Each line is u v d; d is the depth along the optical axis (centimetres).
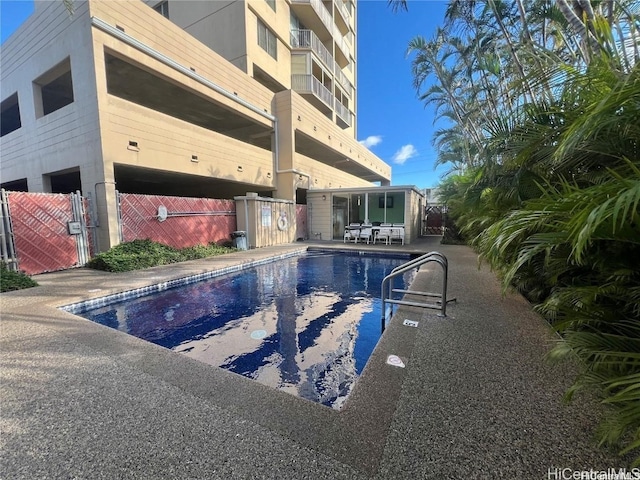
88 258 686
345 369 296
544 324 312
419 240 1411
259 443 148
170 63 813
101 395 191
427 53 1013
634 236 138
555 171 285
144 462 137
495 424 160
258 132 1376
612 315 182
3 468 135
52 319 342
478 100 872
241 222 1055
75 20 677
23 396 191
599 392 168
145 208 769
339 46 1920
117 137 697
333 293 571
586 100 203
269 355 324
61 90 1021
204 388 199
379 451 142
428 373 215
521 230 191
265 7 1221
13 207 563
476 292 443
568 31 464
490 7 611
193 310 470
